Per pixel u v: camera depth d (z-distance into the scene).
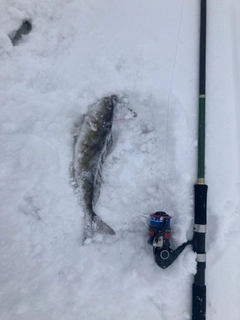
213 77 0.56
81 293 0.48
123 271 0.50
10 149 0.49
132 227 0.53
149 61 0.55
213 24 0.57
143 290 0.49
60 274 0.49
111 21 0.55
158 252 0.48
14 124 0.49
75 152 0.52
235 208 0.54
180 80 0.55
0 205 0.47
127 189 0.53
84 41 0.53
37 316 0.47
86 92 0.52
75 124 0.52
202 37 0.55
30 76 0.51
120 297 0.49
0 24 0.51
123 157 0.53
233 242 0.53
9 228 0.47
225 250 0.52
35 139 0.50
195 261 0.49
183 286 0.50
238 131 0.55
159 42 0.55
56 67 0.52
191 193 0.52
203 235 0.49
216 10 0.58
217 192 0.53
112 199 0.53
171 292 0.50
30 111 0.50
